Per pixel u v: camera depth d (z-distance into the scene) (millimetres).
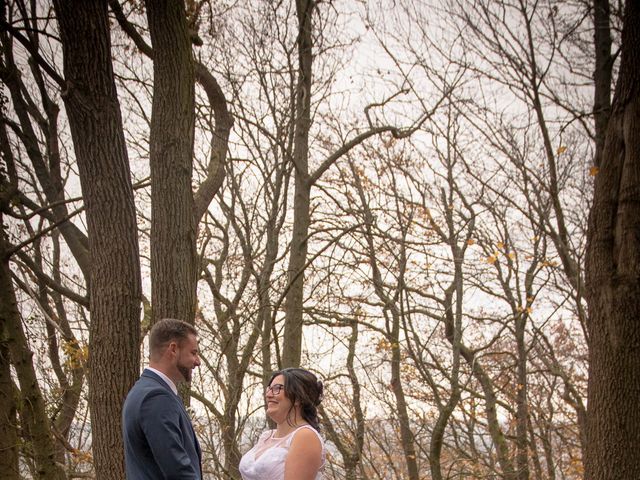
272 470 3674
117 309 5652
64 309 12398
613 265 7070
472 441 12375
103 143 5699
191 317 6145
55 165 9219
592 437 6949
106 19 5688
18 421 8578
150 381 3678
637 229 7016
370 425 11617
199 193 7418
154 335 3793
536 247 11938
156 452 3432
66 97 5629
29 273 10305
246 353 9922
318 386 3939
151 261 6195
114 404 5574
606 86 8898
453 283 13250
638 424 6754
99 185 5711
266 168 10500
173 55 6254
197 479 3477
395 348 11758
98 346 5652
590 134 8836
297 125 12062
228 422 8852
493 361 16469
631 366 6832
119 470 5520
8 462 7785
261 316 10406
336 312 12188
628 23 7184
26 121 9172
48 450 8492
